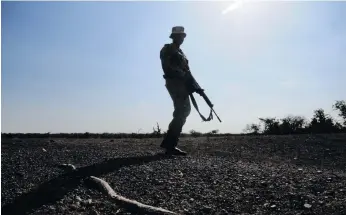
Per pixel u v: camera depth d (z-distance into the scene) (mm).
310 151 8555
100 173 5953
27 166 6449
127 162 6680
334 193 4973
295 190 5164
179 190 5254
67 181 5539
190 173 6062
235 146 9320
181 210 4602
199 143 9836
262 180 5691
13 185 5426
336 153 8250
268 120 14508
